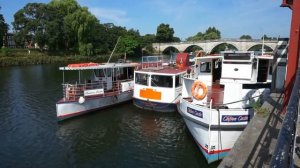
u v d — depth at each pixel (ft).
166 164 42.63
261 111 28.32
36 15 283.38
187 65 84.33
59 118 61.93
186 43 311.27
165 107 67.82
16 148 48.78
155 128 58.54
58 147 49.34
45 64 220.84
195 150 46.11
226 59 44.70
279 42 38.70
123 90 77.10
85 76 132.98
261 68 47.75
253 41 252.21
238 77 44.37
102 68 72.79
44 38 258.57
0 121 64.23
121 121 63.31
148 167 41.83
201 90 41.16
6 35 324.60
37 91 100.32
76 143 51.13
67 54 268.41
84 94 67.36
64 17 267.18
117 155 46.03
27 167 41.86
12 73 157.28
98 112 69.97
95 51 276.82
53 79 130.62
